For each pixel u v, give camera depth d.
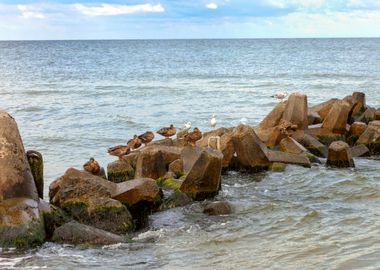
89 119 36.00
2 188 13.24
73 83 64.38
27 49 180.25
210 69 87.88
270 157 19.83
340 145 20.39
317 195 17.22
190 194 16.39
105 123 34.25
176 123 34.22
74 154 25.12
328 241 12.90
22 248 12.56
